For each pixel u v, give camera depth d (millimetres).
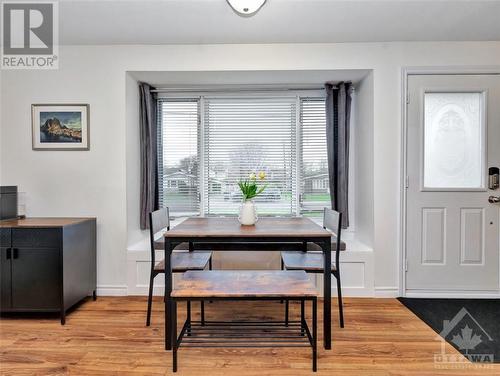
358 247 2830
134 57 2723
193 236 1917
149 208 3039
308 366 1744
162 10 2184
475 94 2740
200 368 1727
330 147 3045
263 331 2127
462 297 2730
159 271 2225
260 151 3252
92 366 1753
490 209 2719
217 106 3242
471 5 2139
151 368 1731
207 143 3256
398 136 2725
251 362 1780
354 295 2738
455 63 2691
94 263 2707
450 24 2400
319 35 2564
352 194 3186
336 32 2516
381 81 2711
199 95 3221
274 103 3229
